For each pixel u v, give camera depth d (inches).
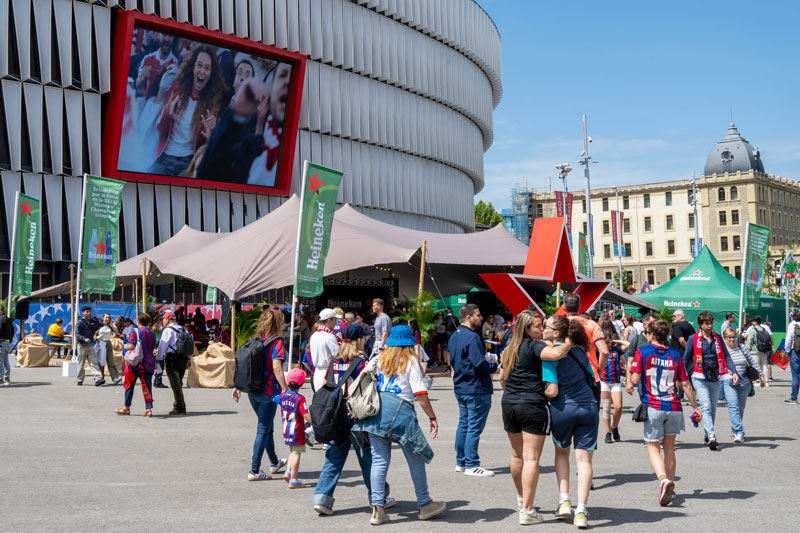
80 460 361.7
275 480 325.7
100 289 823.1
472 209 2783.0
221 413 543.8
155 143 1642.5
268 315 327.0
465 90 2546.8
